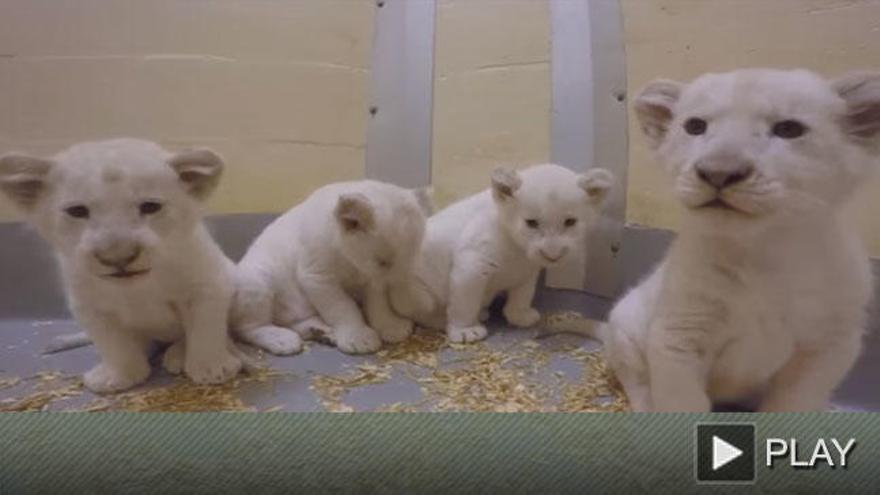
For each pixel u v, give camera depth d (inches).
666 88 22.6
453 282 33.5
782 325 22.1
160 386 28.4
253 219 38.6
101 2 37.4
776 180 18.8
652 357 23.5
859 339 23.0
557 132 36.2
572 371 30.2
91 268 24.0
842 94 20.1
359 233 30.4
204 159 25.6
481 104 37.9
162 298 27.9
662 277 24.2
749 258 21.3
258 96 38.9
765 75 20.6
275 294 33.2
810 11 30.4
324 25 39.7
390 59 39.6
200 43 38.3
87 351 31.9
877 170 20.8
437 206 38.0
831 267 21.4
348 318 32.8
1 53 36.4
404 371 30.1
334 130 39.7
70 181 24.0
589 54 35.9
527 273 34.7
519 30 37.9
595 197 32.5
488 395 27.8
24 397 27.4
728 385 24.6
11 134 36.5
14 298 34.9
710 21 32.8
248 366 29.8
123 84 37.5
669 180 22.2
